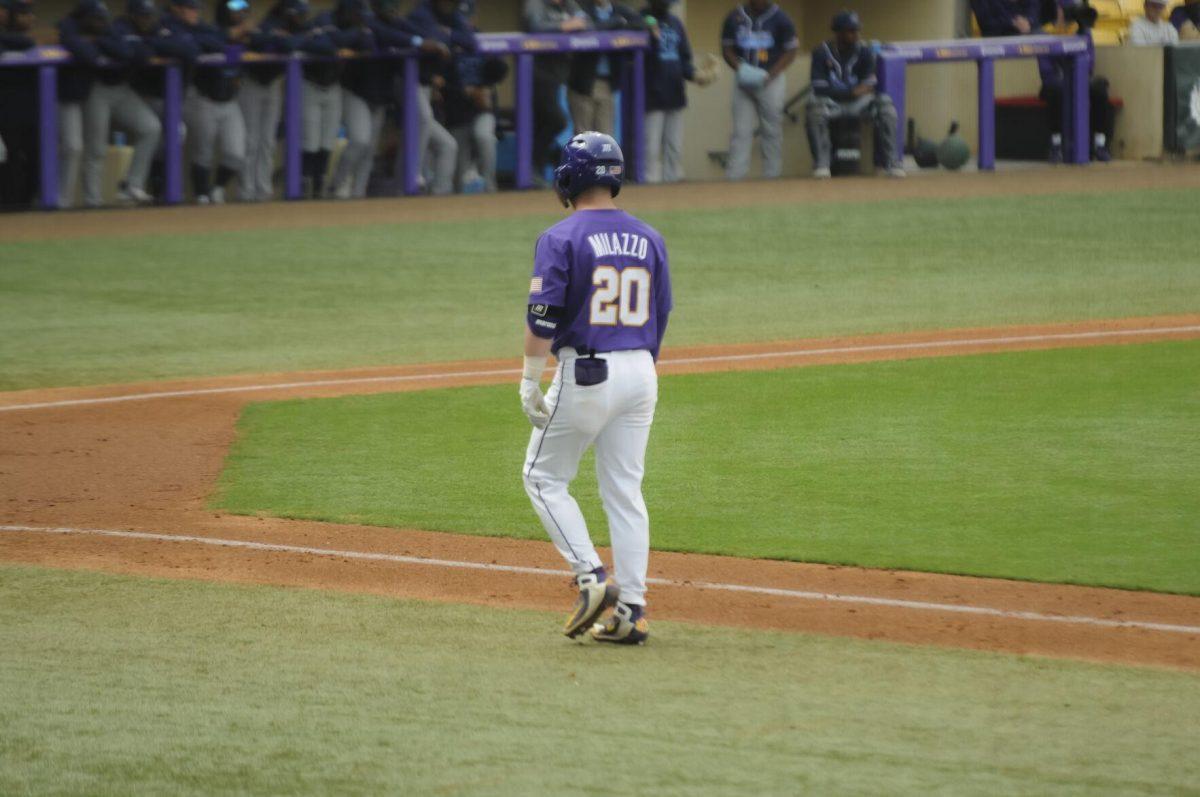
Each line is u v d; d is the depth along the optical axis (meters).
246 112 73.50
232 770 16.36
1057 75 89.19
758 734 17.34
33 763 16.61
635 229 20.66
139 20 69.88
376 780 16.06
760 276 57.34
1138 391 37.66
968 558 25.05
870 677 19.47
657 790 15.72
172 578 24.30
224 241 64.06
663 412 36.12
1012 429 34.00
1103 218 70.06
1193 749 16.86
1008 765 16.39
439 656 20.41
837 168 85.56
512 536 26.66
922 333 46.25
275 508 28.48
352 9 73.06
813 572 24.47
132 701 18.59
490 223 69.19
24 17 68.50
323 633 21.47
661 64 80.88
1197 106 89.88
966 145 87.44
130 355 43.81
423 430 34.62
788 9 101.38
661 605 22.89
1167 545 25.61
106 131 71.12
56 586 23.84
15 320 48.91
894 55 84.62
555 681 19.33
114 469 31.48
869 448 32.53
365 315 50.09
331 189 76.44
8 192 71.00
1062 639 21.20
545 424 20.62
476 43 75.88
